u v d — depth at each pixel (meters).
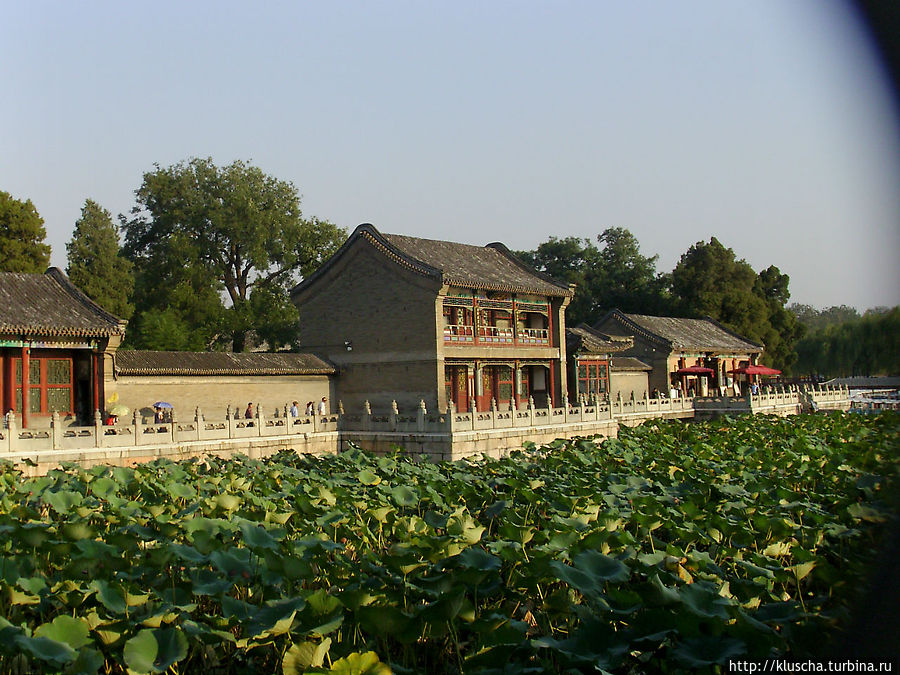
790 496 24.66
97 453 33.50
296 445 40.69
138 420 34.97
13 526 17.16
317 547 16.31
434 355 47.34
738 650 11.33
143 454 34.88
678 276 94.81
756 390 71.25
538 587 15.03
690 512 20.92
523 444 39.88
